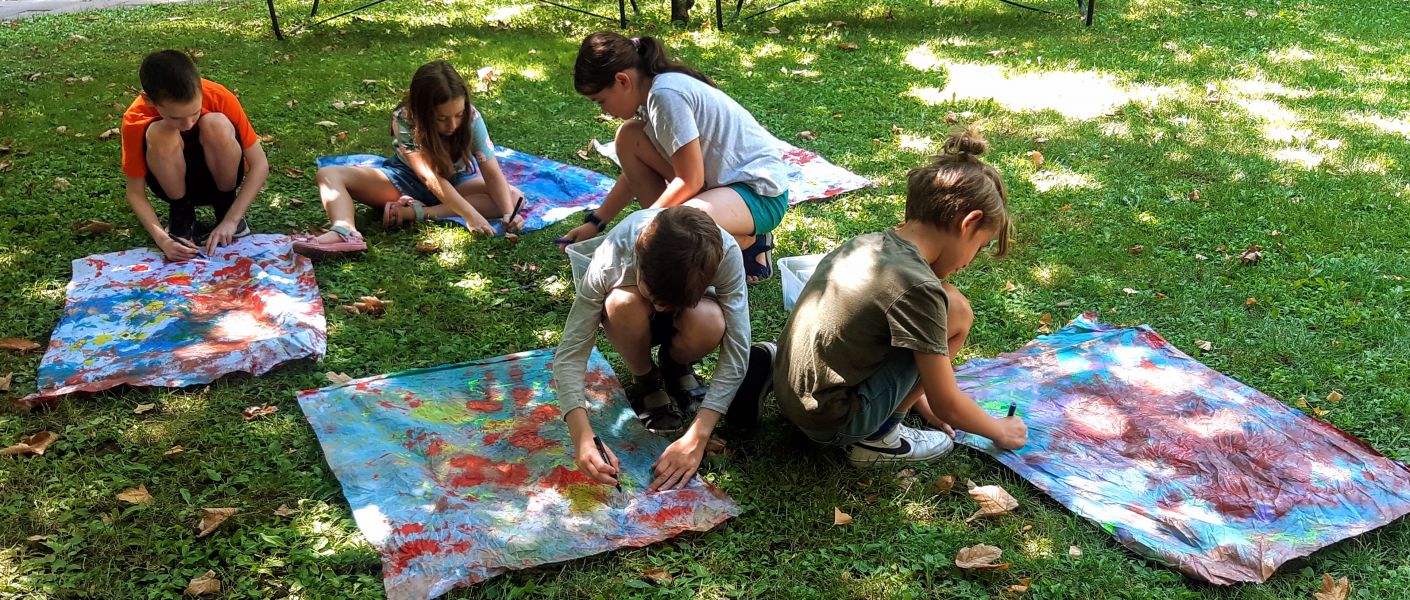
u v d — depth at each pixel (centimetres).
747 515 266
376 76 664
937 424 300
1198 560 246
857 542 257
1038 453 288
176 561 244
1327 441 290
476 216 429
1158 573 246
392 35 783
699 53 729
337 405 301
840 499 271
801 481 278
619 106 365
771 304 378
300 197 470
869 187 491
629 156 387
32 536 248
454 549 245
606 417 299
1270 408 307
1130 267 409
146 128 385
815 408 261
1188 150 541
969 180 250
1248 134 568
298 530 254
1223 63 714
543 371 323
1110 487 274
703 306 276
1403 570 246
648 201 397
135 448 282
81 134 545
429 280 390
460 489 267
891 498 273
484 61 699
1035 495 275
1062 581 245
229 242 406
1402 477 275
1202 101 627
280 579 239
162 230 397
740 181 367
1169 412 306
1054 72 688
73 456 278
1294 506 265
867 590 241
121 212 445
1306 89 659
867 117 596
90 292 365
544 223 442
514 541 248
